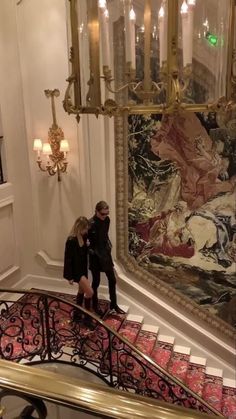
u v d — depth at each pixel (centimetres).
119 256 576
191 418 77
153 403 80
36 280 606
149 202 548
